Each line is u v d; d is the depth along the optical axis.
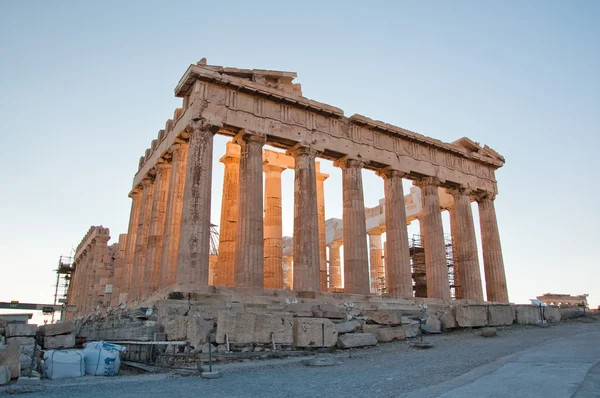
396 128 34.81
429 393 8.39
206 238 25.02
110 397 9.88
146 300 26.38
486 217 40.50
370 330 19.50
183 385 11.27
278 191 36.44
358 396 8.98
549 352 13.34
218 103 27.41
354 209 31.27
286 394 9.52
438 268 34.38
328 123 31.81
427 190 36.41
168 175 32.59
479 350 16.14
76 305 56.12
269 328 16.44
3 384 12.22
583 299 57.25
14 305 47.16
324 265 37.19
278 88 30.09
